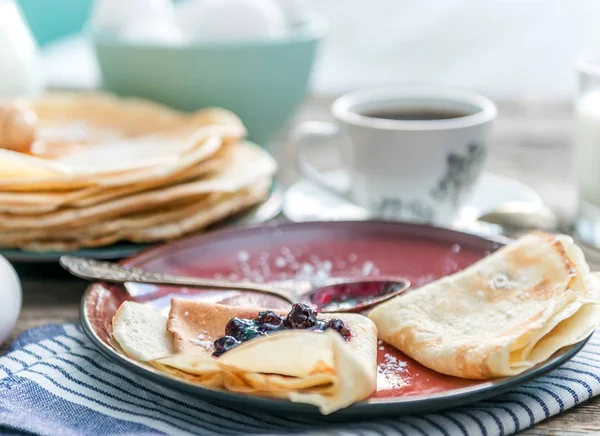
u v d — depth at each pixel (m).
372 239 0.76
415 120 0.84
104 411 0.64
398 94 0.86
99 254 0.75
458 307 0.67
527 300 0.67
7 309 0.68
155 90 0.90
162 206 0.78
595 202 0.79
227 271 0.75
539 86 1.29
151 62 0.89
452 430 0.62
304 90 0.92
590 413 0.64
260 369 0.61
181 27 0.91
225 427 0.63
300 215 0.84
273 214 0.81
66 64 1.22
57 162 0.79
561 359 0.63
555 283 0.67
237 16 0.90
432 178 0.81
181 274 0.74
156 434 0.62
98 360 0.67
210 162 0.80
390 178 0.81
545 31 1.36
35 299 0.74
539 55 1.36
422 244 0.75
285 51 0.89
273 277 0.74
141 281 0.70
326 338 0.61
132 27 0.91
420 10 1.37
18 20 0.91
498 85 1.31
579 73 0.80
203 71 0.88
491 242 0.74
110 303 0.69
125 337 0.65
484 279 0.68
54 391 0.65
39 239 0.75
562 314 0.64
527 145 0.98
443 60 1.37
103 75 0.92
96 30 0.92
